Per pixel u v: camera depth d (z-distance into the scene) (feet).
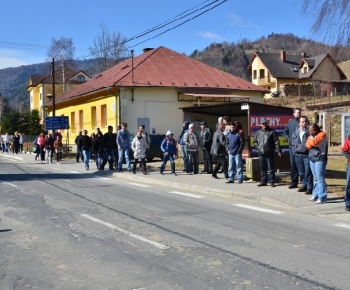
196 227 28.86
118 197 42.09
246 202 39.24
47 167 78.79
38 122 193.77
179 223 30.12
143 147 59.21
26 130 202.90
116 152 67.26
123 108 96.02
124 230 28.09
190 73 106.73
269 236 26.37
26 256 22.84
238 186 45.11
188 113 66.54
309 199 37.55
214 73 110.01
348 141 33.60
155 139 82.38
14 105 432.25
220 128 50.39
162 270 20.26
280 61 255.70
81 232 27.68
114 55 194.70
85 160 71.20
